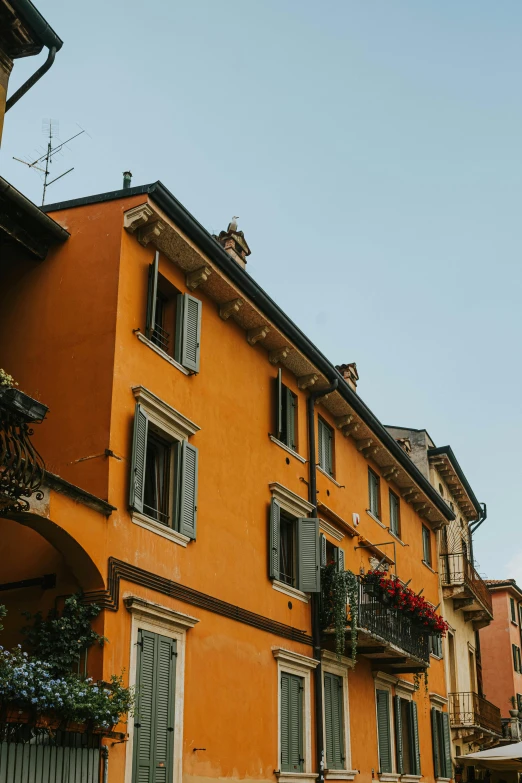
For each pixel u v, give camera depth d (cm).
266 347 1916
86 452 1362
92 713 1112
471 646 3434
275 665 1716
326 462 2158
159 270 1581
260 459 1812
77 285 1497
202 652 1488
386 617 2098
